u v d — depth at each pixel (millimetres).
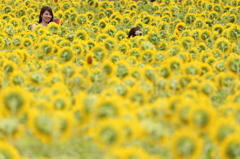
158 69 15797
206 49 20469
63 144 10508
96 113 10602
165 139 10180
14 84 13805
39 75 14062
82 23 26500
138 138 10625
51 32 22859
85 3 33219
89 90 14273
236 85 14016
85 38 21484
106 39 19219
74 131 10883
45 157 10086
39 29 22656
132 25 27969
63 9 33156
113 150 9422
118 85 12641
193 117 10406
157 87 13922
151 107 11188
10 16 27609
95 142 10297
